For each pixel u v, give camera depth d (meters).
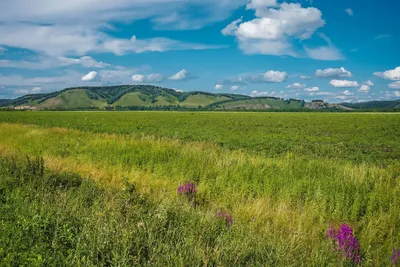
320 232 5.72
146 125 45.97
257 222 6.01
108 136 20.69
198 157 12.25
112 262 3.58
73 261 3.51
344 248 4.65
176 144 16.11
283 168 10.61
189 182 7.88
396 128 46.00
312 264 4.19
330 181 8.80
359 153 20.47
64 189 6.82
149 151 13.55
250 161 11.77
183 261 3.78
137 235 4.37
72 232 4.45
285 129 42.28
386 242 5.52
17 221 4.29
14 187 6.51
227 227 5.18
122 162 11.91
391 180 9.61
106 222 4.74
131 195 6.27
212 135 31.03
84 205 5.88
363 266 4.55
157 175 9.95
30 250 3.70
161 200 6.45
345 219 6.66
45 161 10.17
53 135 20.89
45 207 5.02
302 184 8.55
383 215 6.57
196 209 6.25
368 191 8.30
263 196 7.78
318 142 27.38
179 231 4.73
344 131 40.47
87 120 60.69
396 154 20.36
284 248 4.48
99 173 9.77
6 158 9.72
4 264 3.33
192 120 65.00
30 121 55.44
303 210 6.86
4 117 72.88
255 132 36.12
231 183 8.90
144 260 3.77
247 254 4.20
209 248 4.28
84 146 16.05
